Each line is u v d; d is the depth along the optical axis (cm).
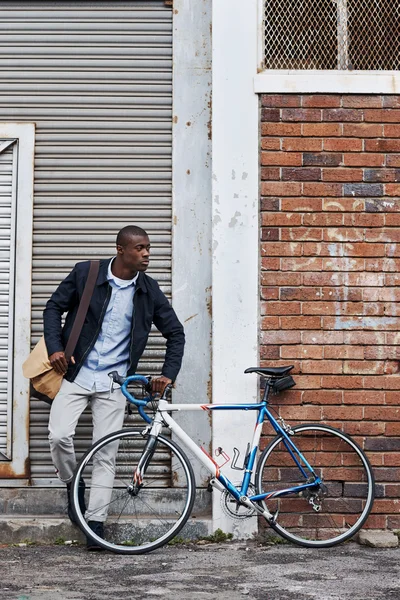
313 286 644
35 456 664
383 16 662
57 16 677
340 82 647
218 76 647
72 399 612
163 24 675
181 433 615
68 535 637
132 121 674
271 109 647
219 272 641
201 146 673
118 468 651
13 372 664
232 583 521
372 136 648
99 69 676
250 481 620
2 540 636
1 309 667
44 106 675
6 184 673
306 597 492
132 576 538
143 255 605
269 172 644
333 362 642
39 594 496
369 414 642
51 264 671
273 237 643
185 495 652
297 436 639
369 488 631
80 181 673
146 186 673
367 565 566
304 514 639
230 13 649
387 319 645
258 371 621
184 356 664
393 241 646
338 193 646
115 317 614
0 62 676
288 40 659
